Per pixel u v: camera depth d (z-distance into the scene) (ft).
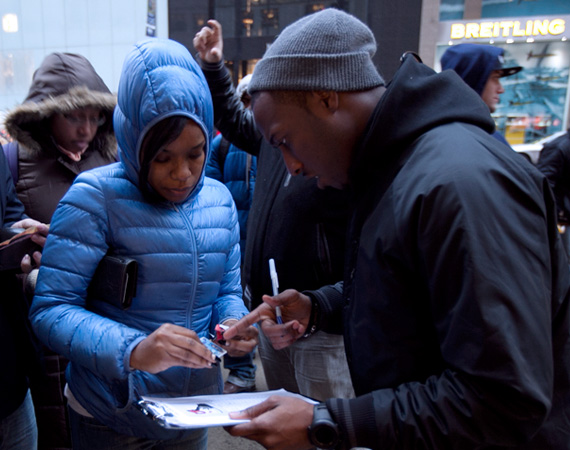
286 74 2.65
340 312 4.24
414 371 2.66
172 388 4.09
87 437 4.24
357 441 2.44
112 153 6.62
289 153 2.97
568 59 23.25
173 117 3.51
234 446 8.13
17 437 4.89
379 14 20.72
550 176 11.75
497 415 2.18
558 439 2.74
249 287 5.99
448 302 2.28
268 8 22.45
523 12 22.43
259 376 10.45
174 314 4.08
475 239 2.16
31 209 5.95
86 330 3.52
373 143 2.68
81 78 5.83
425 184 2.35
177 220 4.03
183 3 23.18
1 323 4.52
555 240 2.67
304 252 5.25
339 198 4.99
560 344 2.76
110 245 3.87
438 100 2.72
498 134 6.57
